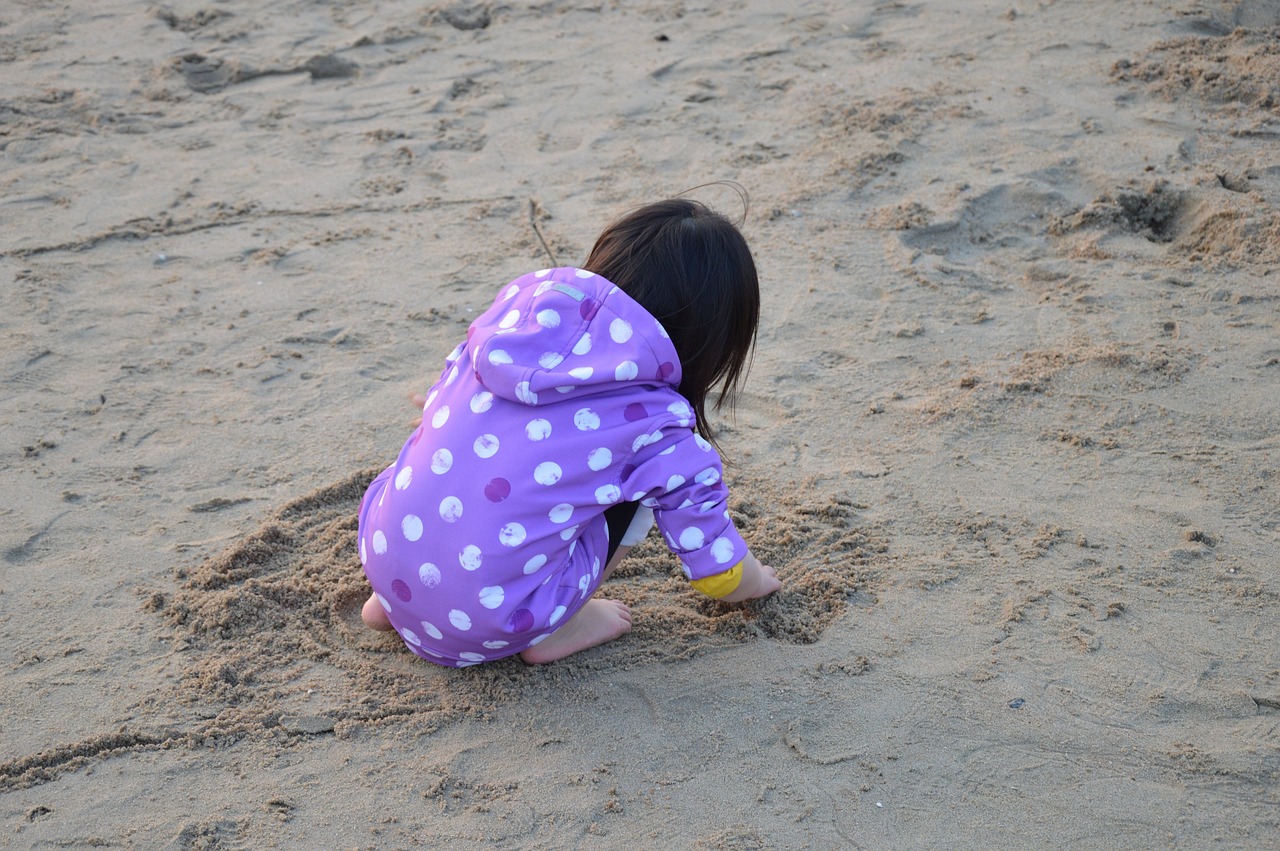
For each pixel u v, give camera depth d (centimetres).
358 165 534
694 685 241
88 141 563
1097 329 375
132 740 228
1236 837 202
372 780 219
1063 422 329
